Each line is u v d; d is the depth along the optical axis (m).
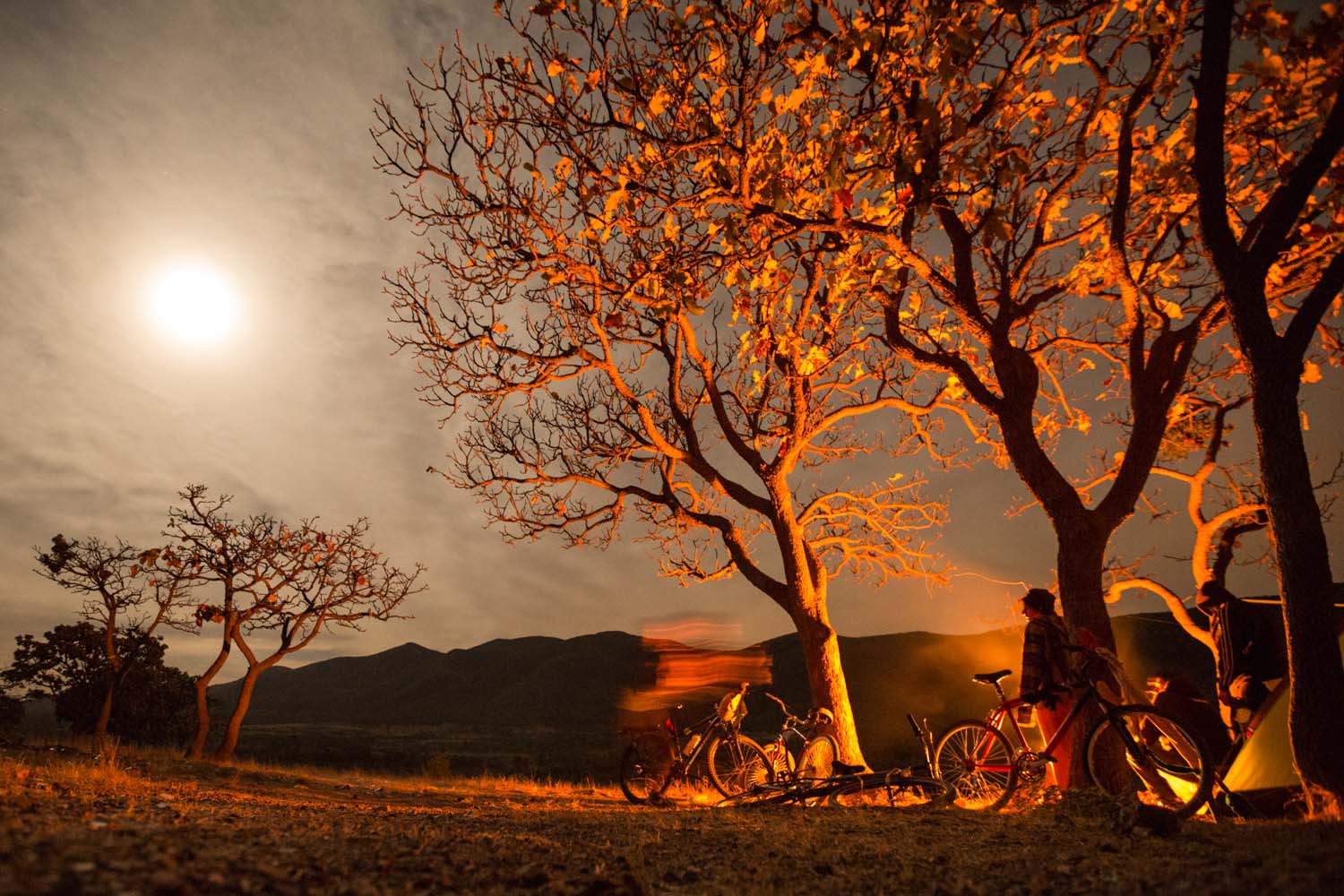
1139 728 6.93
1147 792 7.52
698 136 7.78
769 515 14.70
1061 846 4.77
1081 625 8.17
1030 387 9.21
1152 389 8.82
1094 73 8.20
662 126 8.16
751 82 7.95
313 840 4.35
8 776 6.95
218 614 21.78
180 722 36.69
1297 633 5.53
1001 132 8.36
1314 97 6.68
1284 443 5.71
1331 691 5.39
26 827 3.61
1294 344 5.79
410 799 12.11
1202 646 38.16
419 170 10.91
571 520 15.60
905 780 7.88
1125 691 7.13
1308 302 5.79
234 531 22.36
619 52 8.50
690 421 15.45
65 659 32.44
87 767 10.34
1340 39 6.16
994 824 5.95
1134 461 8.62
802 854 4.84
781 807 8.10
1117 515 8.52
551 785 16.27
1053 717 7.49
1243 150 8.37
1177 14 7.34
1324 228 7.94
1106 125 8.70
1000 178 6.86
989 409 9.25
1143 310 8.71
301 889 3.20
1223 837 4.56
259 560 22.17
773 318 11.66
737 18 7.74
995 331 9.20
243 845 3.94
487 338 13.29
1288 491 5.65
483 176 10.88
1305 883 3.15
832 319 13.03
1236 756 6.71
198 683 21.48
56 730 32.81
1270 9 6.34
